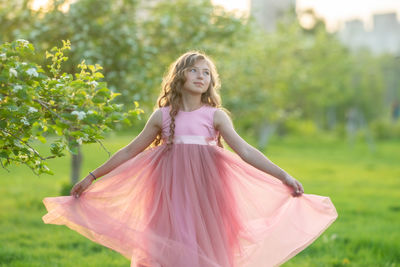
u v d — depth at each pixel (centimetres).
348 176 1590
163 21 916
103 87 368
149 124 399
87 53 803
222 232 373
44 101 364
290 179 381
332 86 3027
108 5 895
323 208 397
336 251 664
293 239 391
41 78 342
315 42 3016
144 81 878
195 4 987
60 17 869
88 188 390
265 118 2323
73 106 355
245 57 1560
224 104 1459
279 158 2200
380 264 611
